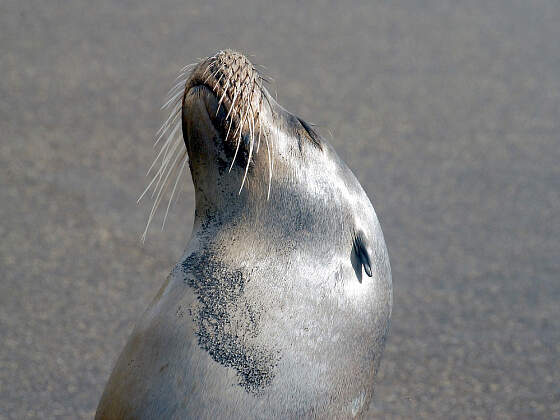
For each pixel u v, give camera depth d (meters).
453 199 37.78
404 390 24.39
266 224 14.11
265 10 63.38
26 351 24.83
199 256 14.09
